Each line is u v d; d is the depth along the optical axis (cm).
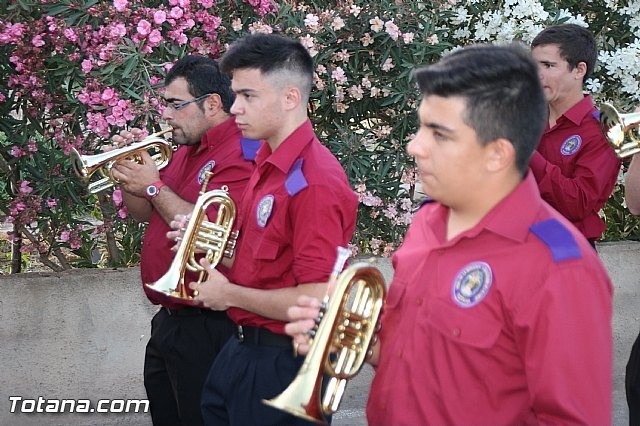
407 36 445
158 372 359
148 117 412
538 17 478
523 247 175
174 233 293
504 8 492
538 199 182
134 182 334
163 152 350
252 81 271
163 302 337
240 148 330
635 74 493
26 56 419
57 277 427
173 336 337
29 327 421
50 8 407
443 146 178
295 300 259
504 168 179
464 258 181
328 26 441
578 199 357
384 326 200
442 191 181
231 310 282
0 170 459
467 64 176
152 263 346
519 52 182
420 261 192
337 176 266
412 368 183
